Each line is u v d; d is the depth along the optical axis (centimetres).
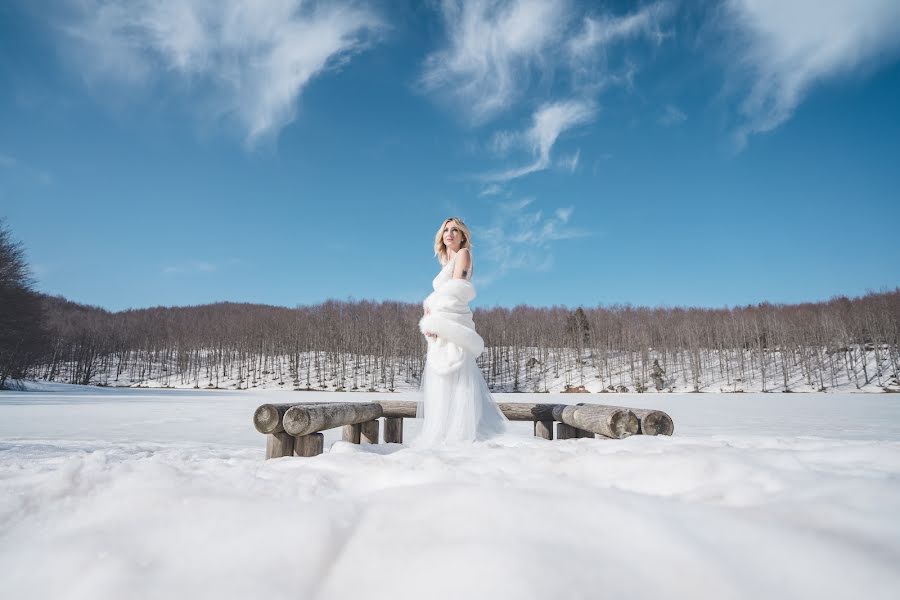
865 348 5384
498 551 83
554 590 72
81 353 5959
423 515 102
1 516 109
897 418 1142
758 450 167
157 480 134
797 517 93
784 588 71
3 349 3281
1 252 3284
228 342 6781
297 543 92
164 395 2809
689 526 92
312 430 319
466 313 377
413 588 76
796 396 3275
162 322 8094
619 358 6066
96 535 98
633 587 74
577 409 377
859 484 109
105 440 598
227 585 79
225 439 660
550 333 6619
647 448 192
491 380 5741
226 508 110
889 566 73
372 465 165
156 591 78
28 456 367
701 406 1853
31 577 83
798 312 6812
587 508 101
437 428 350
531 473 152
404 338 6444
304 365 6341
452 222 408
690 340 5731
